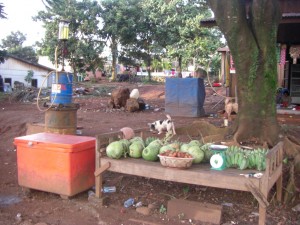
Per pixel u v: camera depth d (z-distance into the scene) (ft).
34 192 18.03
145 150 15.94
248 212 15.70
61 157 16.49
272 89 23.07
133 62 142.31
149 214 15.52
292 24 41.63
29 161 17.29
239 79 23.47
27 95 72.13
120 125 34.73
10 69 141.38
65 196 16.74
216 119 39.19
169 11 127.34
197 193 17.60
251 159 14.79
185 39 123.65
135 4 129.80
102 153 16.66
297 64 48.67
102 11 125.29
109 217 15.24
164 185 18.56
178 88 42.45
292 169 18.65
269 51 22.68
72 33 121.70
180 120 38.55
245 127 23.21
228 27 22.54
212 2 23.00
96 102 61.41
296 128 30.19
